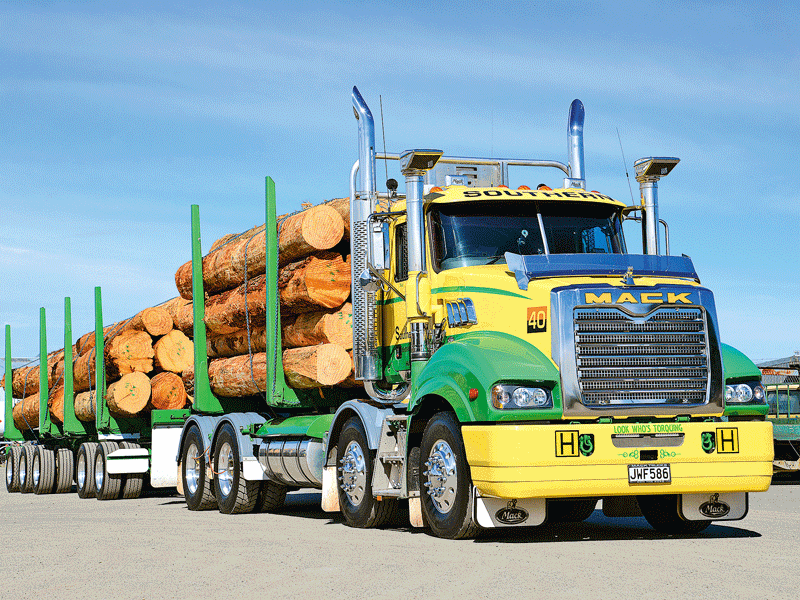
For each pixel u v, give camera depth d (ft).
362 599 19.90
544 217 32.37
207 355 48.98
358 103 35.14
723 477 27.53
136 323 55.01
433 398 29.96
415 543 28.35
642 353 27.55
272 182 41.09
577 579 21.42
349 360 38.27
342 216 38.37
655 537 29.86
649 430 27.09
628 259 29.81
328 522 37.35
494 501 27.81
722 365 28.17
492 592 20.13
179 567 25.05
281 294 40.11
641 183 33.96
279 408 42.70
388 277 34.19
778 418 61.57
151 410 56.08
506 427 26.48
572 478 26.50
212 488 46.03
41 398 71.56
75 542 31.81
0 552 29.55
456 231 31.73
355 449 34.47
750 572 22.25
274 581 22.39
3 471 107.76
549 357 27.53
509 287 29.09
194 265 48.62
